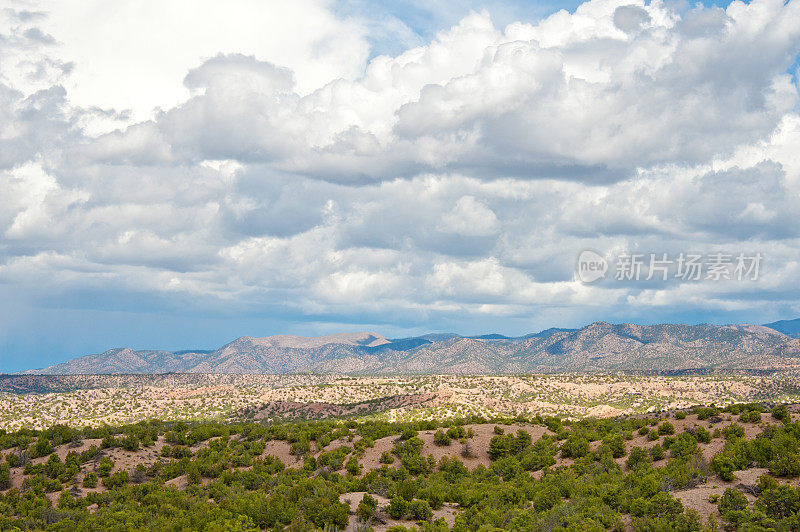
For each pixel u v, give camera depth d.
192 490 81.50
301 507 57.50
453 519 57.03
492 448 91.06
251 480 81.88
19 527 62.94
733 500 46.59
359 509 55.62
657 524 44.00
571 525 44.88
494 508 57.09
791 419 80.88
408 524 55.28
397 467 86.81
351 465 84.00
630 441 85.44
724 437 74.88
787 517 43.56
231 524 53.91
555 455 85.44
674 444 71.50
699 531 42.81
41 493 85.81
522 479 72.50
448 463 84.12
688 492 53.12
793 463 54.38
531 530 47.25
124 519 63.25
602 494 55.19
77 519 67.06
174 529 57.19
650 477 55.75
